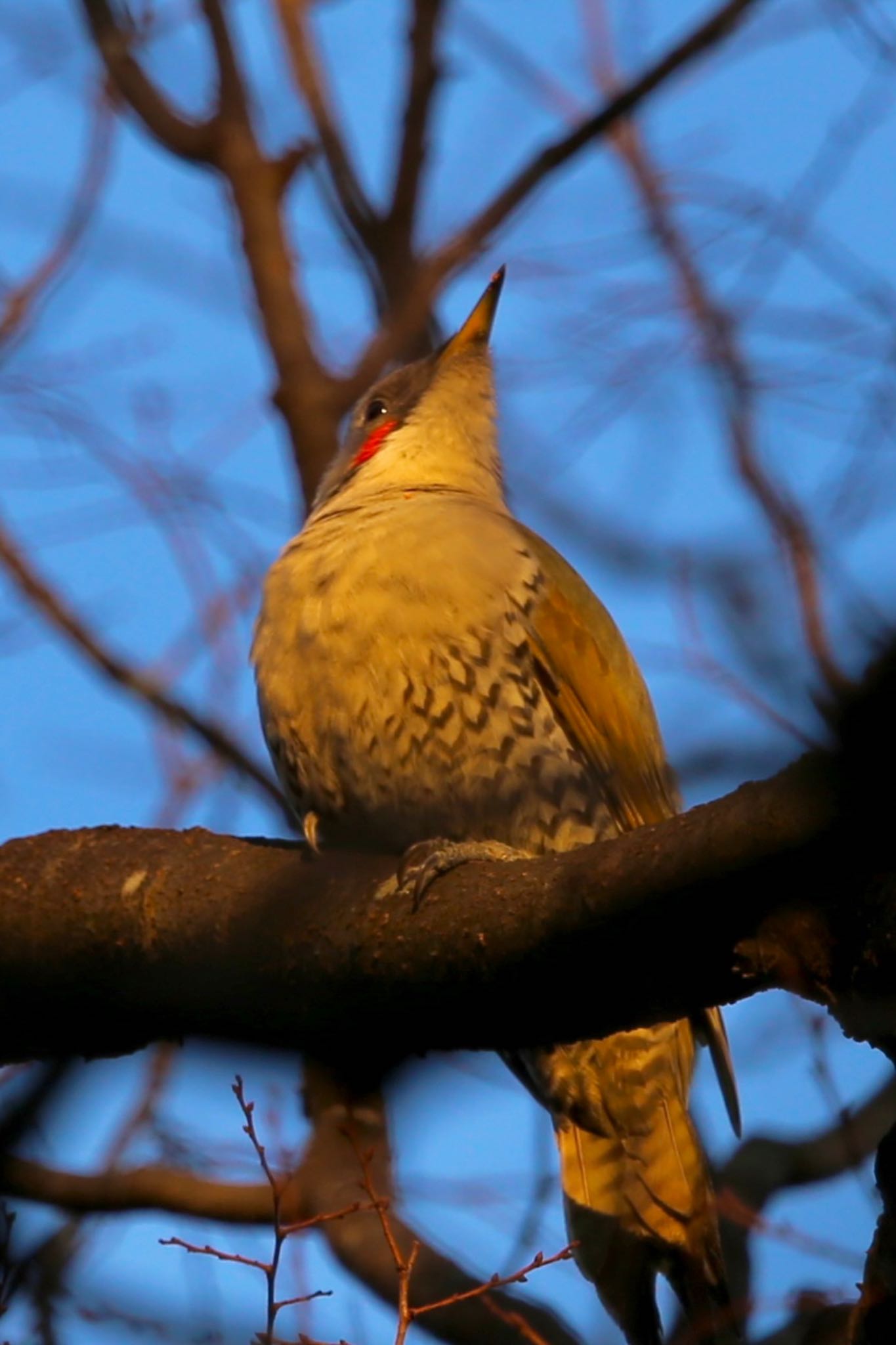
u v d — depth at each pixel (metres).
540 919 7.30
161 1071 10.41
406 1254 9.70
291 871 8.23
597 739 11.52
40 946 8.52
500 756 10.95
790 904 6.79
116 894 8.44
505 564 11.16
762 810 6.63
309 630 10.94
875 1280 7.21
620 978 7.29
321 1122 9.88
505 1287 9.55
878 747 6.19
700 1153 10.60
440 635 10.80
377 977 7.80
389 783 10.98
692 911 6.92
